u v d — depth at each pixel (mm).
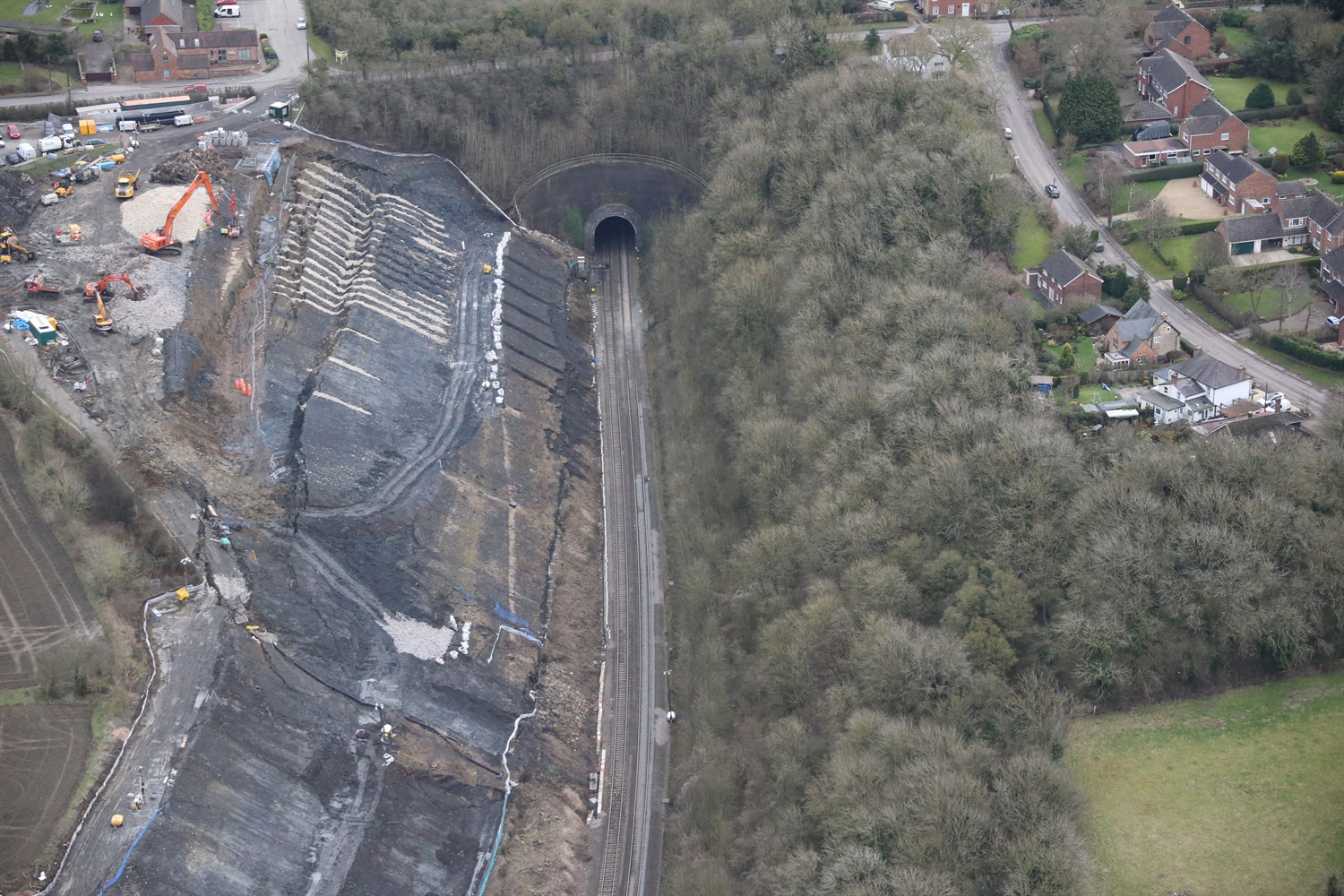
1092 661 116938
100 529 130000
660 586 156125
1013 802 105500
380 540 140250
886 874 103000
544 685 139875
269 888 110000
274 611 128500
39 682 116438
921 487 130625
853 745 114250
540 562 152375
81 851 105250
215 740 115000
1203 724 116438
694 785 129875
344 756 122188
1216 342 163875
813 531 136375
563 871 124750
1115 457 133875
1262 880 103688
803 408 154000
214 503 136875
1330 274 167500
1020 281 176500
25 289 158125
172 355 149500
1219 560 119562
